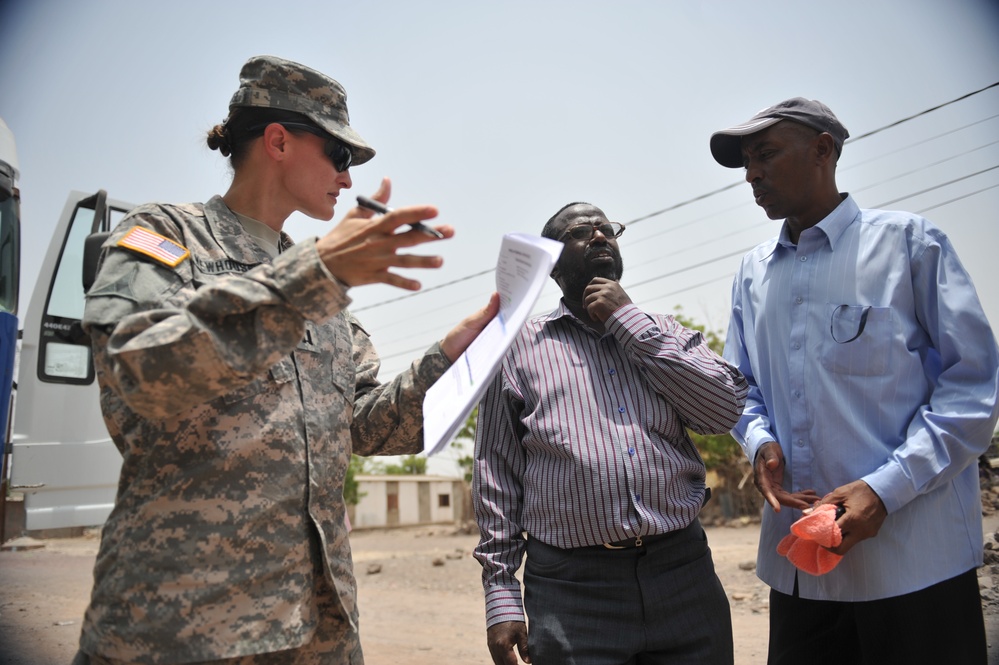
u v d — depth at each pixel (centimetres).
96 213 546
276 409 194
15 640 600
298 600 189
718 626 255
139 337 166
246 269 206
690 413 261
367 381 242
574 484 252
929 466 256
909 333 273
